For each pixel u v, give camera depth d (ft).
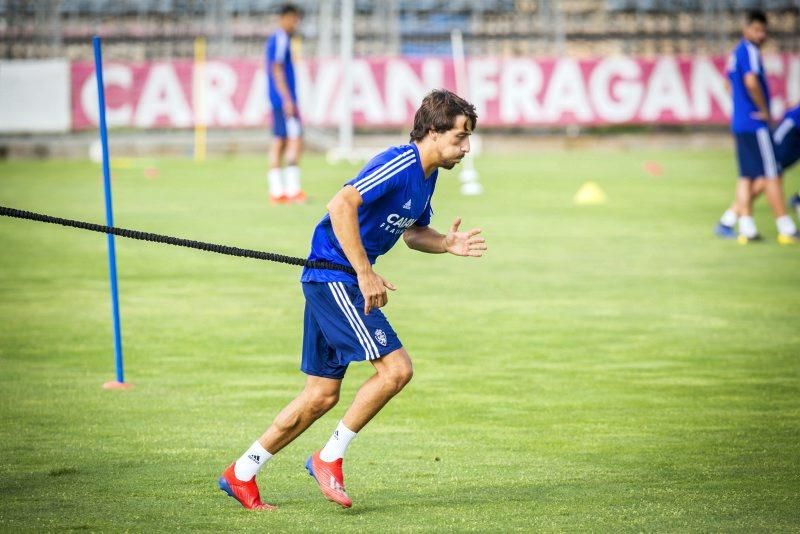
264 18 287.69
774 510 47.62
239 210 159.12
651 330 87.76
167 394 68.69
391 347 47.62
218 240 130.62
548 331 87.40
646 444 58.23
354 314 47.39
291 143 167.43
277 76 164.25
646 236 137.80
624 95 261.44
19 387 70.13
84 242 132.36
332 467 48.08
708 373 74.28
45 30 277.44
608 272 113.80
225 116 250.57
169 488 50.85
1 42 276.62
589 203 170.50
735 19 287.07
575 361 77.77
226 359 78.18
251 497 48.01
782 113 257.55
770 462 54.90
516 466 54.49
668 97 262.88
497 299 100.27
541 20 285.02
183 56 281.95
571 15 288.71
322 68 249.96
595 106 261.24
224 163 239.71
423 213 50.90
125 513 47.21
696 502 48.80
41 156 252.62
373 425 62.28
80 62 244.01
